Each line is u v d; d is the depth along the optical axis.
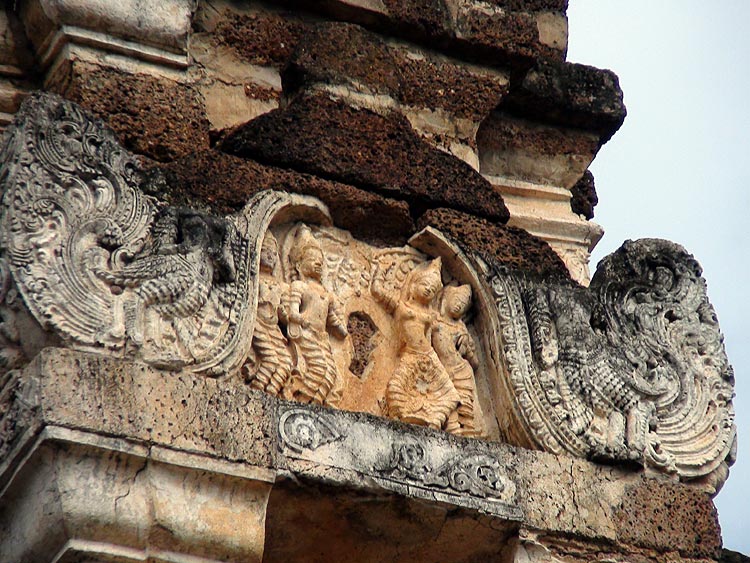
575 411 21.06
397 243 21.80
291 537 19.58
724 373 22.12
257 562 18.52
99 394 18.14
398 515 19.67
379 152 21.86
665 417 21.56
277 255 20.86
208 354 19.09
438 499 19.69
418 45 23.67
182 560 18.14
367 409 20.73
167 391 18.59
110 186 19.36
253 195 20.59
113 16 21.06
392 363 21.11
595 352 21.45
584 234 24.55
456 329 21.38
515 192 24.44
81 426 17.88
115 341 18.50
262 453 18.89
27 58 21.53
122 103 20.91
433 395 20.91
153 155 20.84
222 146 21.16
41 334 18.38
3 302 18.58
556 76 24.59
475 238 21.86
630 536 20.69
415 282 21.44
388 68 22.77
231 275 19.70
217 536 18.30
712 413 21.88
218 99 22.31
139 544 17.98
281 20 22.97
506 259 21.89
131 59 21.22
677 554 20.91
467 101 23.67
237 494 18.66
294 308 20.41
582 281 24.30
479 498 19.95
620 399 21.30
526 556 20.16
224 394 18.97
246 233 20.20
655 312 22.17
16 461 17.97
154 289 18.95
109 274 18.83
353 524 19.62
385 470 19.56
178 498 18.25
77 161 19.25
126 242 19.16
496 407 21.12
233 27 22.69
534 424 20.83
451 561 20.27
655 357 21.81
